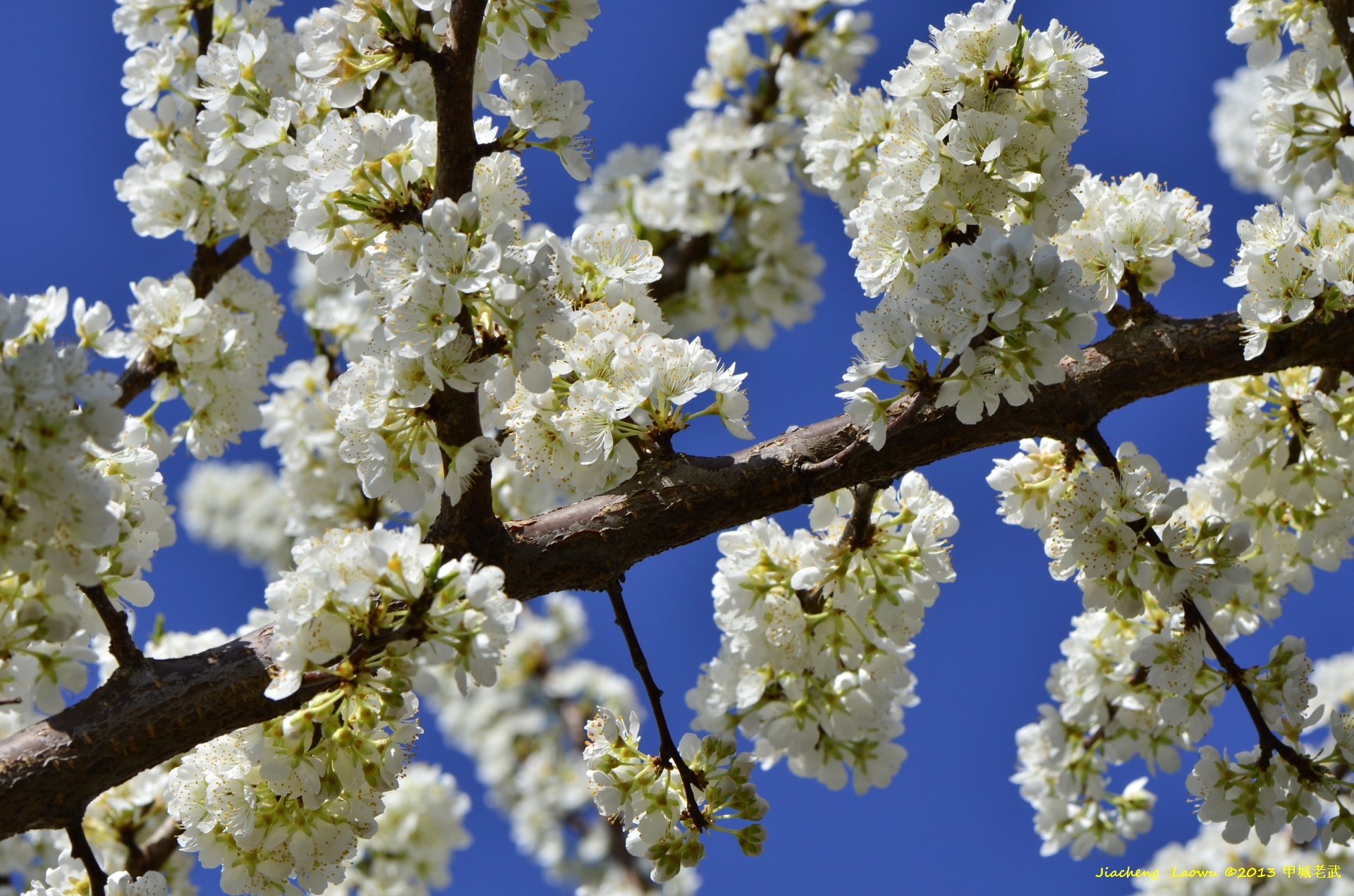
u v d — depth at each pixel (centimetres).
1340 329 442
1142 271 457
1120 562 404
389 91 561
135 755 354
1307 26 509
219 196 539
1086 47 387
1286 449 492
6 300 298
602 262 427
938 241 396
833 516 490
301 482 736
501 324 344
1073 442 440
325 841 370
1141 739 585
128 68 559
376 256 340
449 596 323
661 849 416
